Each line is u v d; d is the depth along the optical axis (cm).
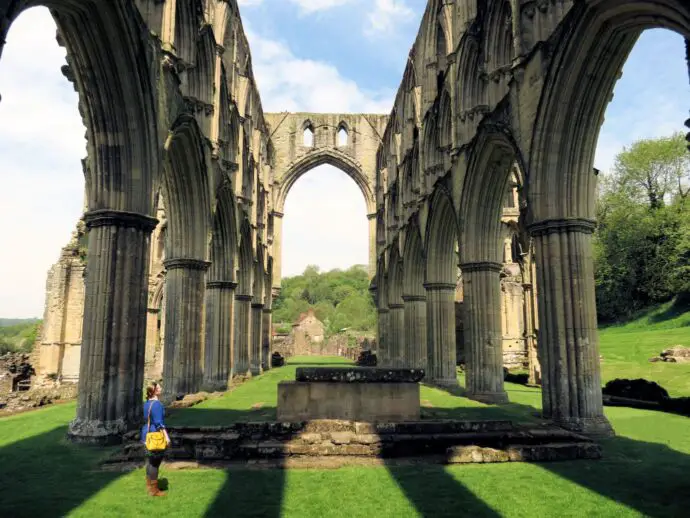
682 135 4950
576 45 1172
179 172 1833
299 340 7894
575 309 1222
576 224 1253
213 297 2478
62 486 784
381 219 4412
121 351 1174
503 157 1750
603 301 5141
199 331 1903
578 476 826
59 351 3067
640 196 5103
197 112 1969
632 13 1044
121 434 1122
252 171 3139
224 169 2353
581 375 1191
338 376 1195
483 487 766
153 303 3578
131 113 1235
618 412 1498
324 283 13638
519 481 798
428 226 2448
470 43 1939
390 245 3731
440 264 2430
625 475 830
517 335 3259
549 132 1274
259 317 3631
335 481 802
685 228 4397
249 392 2162
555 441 1004
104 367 1145
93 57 1152
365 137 4734
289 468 886
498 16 1703
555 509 673
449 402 1747
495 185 1845
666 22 980
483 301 1864
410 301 3048
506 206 3362
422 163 2625
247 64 2973
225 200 2384
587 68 1188
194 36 1750
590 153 1274
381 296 4309
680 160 4881
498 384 1803
